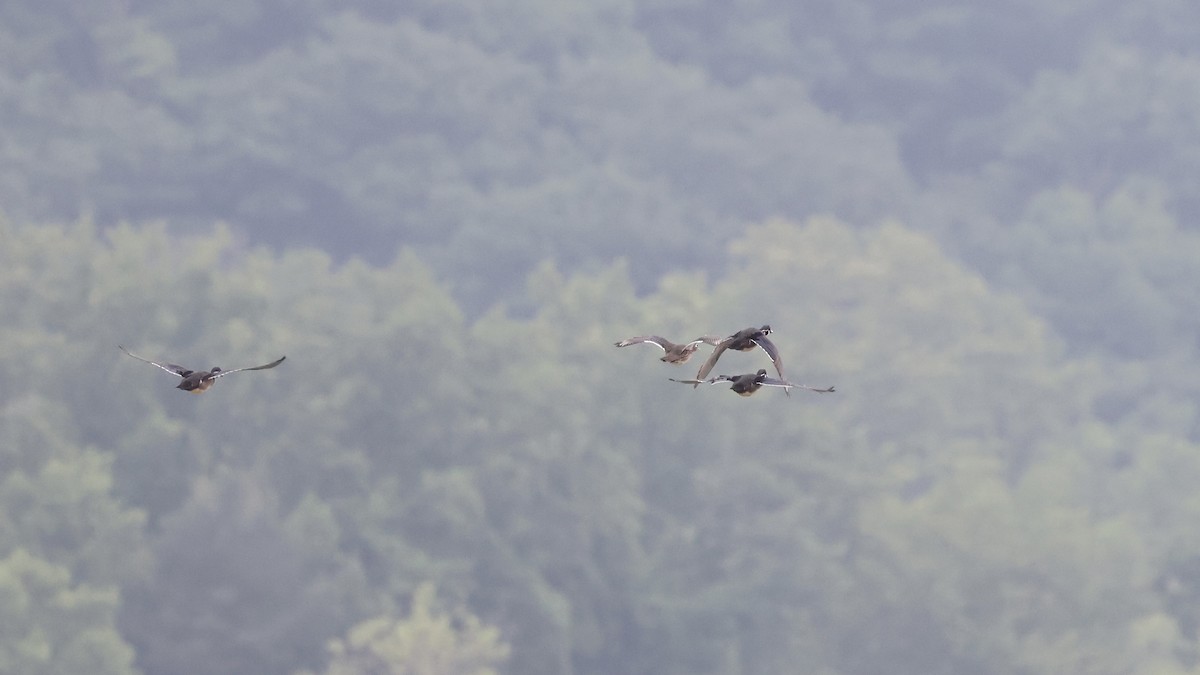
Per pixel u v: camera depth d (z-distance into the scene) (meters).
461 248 161.88
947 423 120.25
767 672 89.44
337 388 89.69
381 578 84.62
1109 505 112.88
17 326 90.19
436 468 89.94
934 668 85.62
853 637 87.69
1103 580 87.25
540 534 89.69
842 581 90.00
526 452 90.94
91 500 79.00
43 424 82.38
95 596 73.12
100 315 89.19
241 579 79.06
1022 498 90.06
